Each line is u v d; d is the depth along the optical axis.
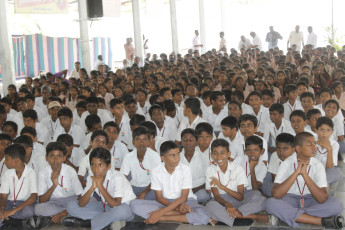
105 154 3.07
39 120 6.24
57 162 3.30
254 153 3.42
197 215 3.18
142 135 3.49
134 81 7.78
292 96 5.12
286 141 3.26
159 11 12.83
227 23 18.03
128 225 3.26
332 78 7.51
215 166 3.38
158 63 11.29
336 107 4.48
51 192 3.36
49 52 13.02
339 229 2.95
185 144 3.57
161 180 3.27
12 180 3.41
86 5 9.45
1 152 3.74
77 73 10.66
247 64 9.12
